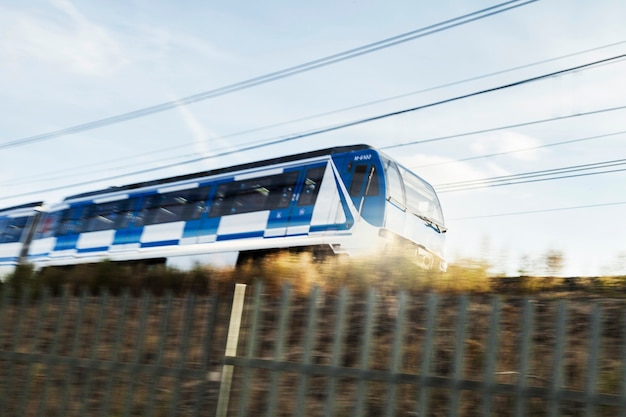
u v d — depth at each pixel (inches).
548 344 225.8
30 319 285.9
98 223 847.7
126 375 255.0
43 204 962.7
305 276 421.1
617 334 239.0
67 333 274.8
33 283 583.2
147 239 768.9
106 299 258.5
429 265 625.6
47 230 922.7
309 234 611.2
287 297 204.5
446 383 171.6
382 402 211.5
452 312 238.5
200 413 214.1
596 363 155.8
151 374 231.8
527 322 165.8
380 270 416.5
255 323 208.2
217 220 700.0
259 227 654.5
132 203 813.9
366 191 590.9
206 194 728.3
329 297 260.8
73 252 864.3
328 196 611.5
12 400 271.3
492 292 406.3
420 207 629.0
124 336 257.0
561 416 171.2
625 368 153.3
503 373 210.7
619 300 336.8
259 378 233.1
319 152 643.5
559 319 162.1
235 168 717.9
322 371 190.4
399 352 181.2
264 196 666.8
